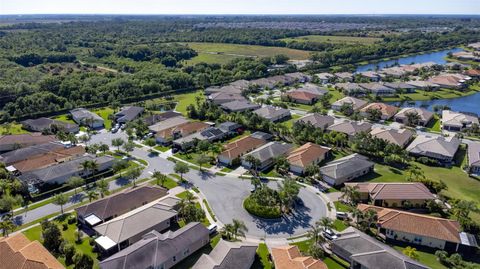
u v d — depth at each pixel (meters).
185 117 177.75
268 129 154.75
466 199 101.12
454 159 129.25
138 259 70.69
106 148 132.38
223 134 150.25
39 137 144.00
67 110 187.50
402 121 170.75
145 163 125.50
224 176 115.38
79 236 82.81
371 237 80.75
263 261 75.81
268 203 94.88
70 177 112.44
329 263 75.69
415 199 96.69
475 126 153.75
